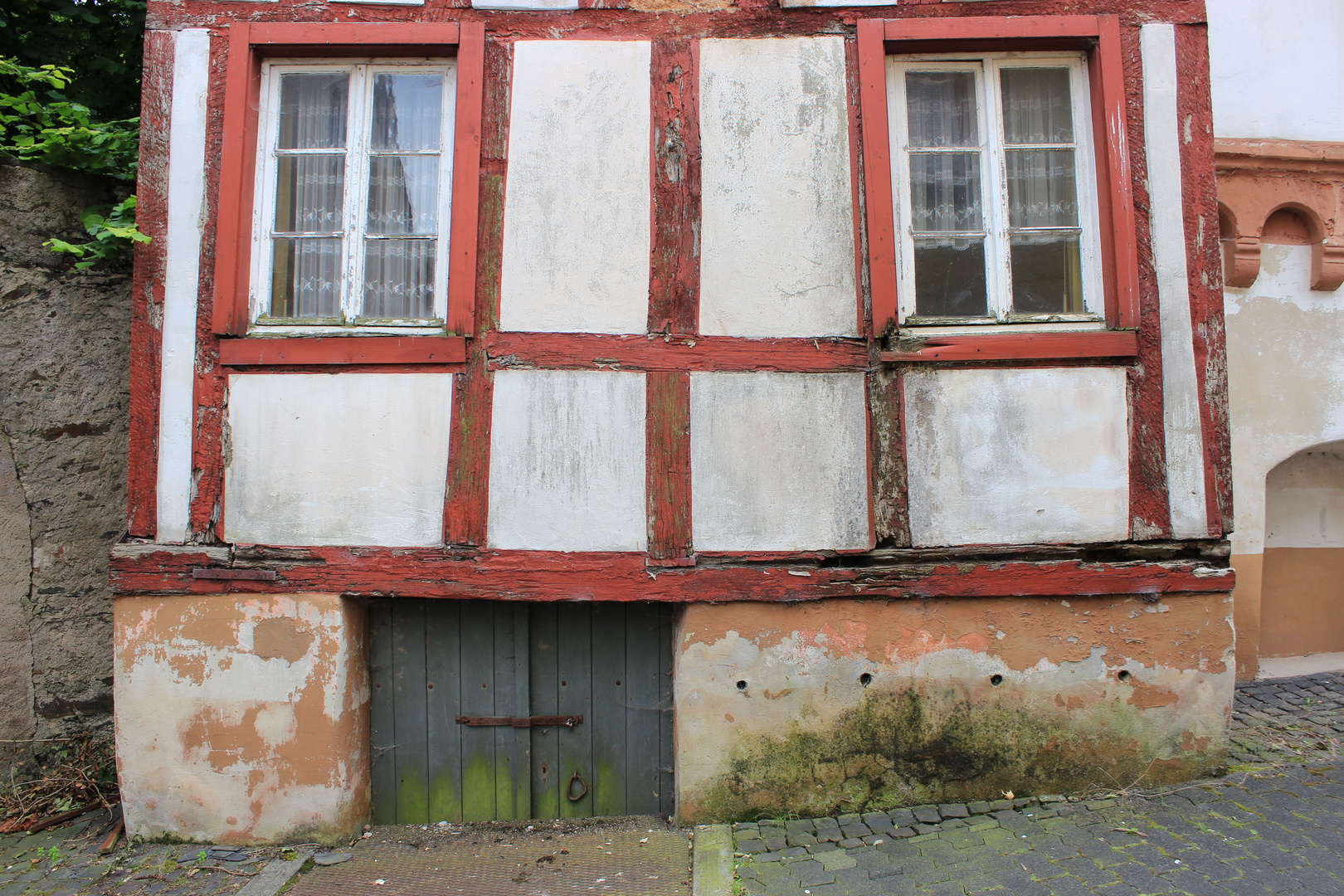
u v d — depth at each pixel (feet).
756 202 12.39
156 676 12.14
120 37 16.55
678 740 12.28
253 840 12.10
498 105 12.40
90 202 14.05
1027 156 12.82
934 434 12.27
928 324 12.50
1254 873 9.87
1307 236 17.04
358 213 12.65
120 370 14.34
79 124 13.75
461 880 11.05
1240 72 17.16
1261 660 17.92
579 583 12.14
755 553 12.17
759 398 12.25
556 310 12.26
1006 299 12.60
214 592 12.12
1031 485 12.26
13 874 11.20
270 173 12.62
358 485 12.15
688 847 11.70
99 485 14.16
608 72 12.44
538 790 13.24
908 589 12.20
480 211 12.30
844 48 12.48
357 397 12.15
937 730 12.32
